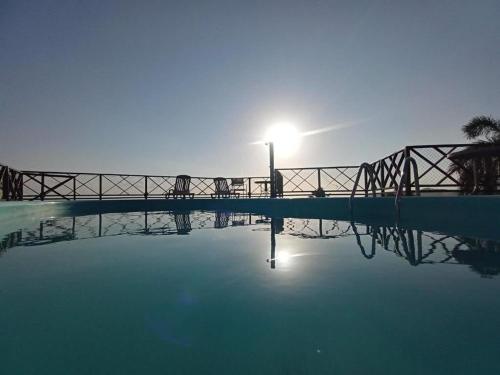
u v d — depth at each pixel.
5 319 0.84
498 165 4.46
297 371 0.58
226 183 9.80
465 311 0.84
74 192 7.45
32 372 0.58
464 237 2.09
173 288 1.11
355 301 0.94
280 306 0.92
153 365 0.60
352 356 0.62
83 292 1.08
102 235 2.61
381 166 5.22
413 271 1.28
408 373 0.56
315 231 2.72
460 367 0.58
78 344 0.70
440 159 4.49
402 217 3.00
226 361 0.62
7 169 4.91
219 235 2.58
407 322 0.78
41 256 1.73
